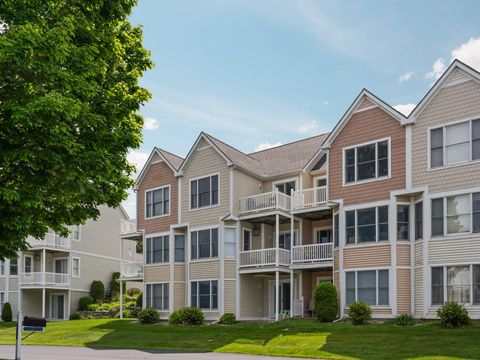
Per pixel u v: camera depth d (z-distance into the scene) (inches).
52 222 600.1
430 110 972.6
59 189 505.4
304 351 774.5
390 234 992.9
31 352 863.7
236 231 1268.5
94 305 1780.3
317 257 1143.0
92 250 1915.6
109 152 594.6
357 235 1039.6
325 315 1013.8
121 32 713.0
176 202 1371.8
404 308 965.2
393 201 997.2
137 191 1464.1
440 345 735.1
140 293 1963.6
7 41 439.8
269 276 1300.4
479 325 837.2
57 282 1752.0
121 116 646.5
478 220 890.1
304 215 1214.3
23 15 502.0
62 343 1028.5
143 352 848.9
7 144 476.7
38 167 485.4
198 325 1186.0
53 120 458.6
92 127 541.0
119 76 696.4
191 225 1330.0
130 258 2086.6
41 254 1802.4
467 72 930.7
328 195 1095.6
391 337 810.8
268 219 1257.4
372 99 1051.9
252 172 1314.0
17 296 1738.4
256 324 1097.4
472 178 904.9
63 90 485.7
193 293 1302.9
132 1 643.5
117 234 2043.6
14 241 509.0
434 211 944.3
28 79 469.4
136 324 1256.2
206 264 1289.4
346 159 1080.2
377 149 1036.5
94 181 619.8
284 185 1317.7
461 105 935.0
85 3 579.5
